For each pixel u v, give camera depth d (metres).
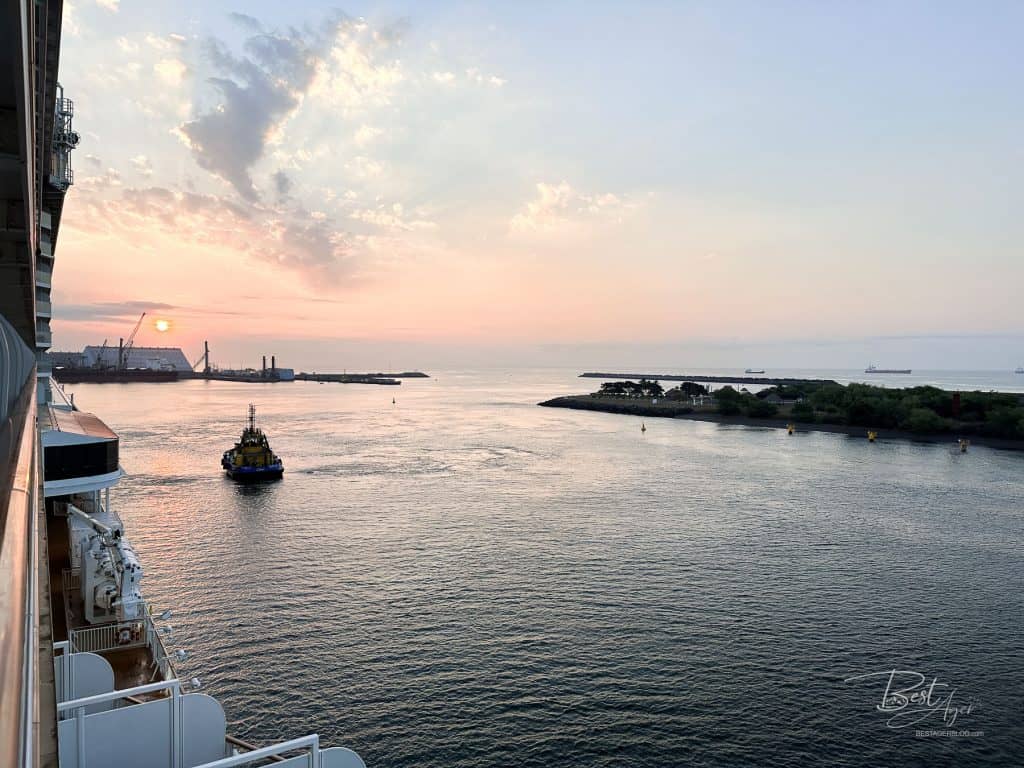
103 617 24.02
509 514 70.88
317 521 67.44
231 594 45.78
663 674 34.66
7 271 16.47
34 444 9.15
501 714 30.84
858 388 185.25
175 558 54.31
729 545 58.75
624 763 27.50
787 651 37.50
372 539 60.44
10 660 2.01
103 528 29.30
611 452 123.50
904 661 36.56
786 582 49.00
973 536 62.44
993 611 43.72
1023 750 28.73
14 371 9.35
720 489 85.88
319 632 39.47
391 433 155.50
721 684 33.72
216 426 165.88
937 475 98.19
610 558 54.66
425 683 33.50
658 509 73.56
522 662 35.81
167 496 79.62
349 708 31.25
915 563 53.78
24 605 2.61
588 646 37.81
